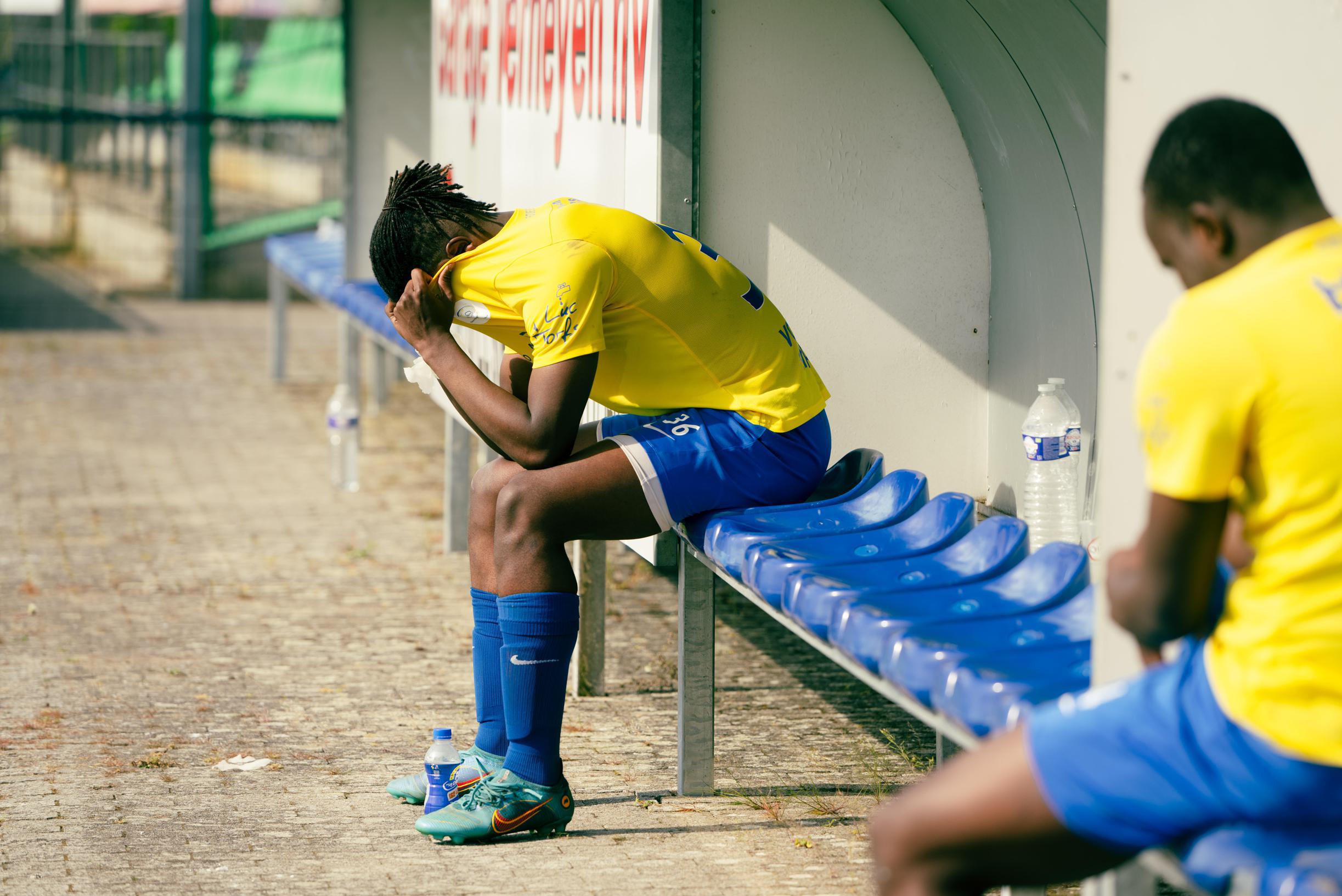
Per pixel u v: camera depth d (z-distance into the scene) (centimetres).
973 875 762
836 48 1636
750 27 1609
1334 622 671
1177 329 696
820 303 1692
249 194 6253
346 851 1320
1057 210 1588
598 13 1761
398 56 3497
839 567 1164
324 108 6312
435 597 2256
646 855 1307
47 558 2452
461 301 1319
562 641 1299
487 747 1384
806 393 1366
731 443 1325
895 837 769
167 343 4922
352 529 2680
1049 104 1535
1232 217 718
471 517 1370
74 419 3638
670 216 1595
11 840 1343
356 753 1591
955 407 1750
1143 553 712
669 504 1298
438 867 1281
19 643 1991
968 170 1694
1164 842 719
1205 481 685
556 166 1950
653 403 1368
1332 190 911
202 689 1811
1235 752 685
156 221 6375
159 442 3409
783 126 1641
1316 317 680
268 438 3478
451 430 2497
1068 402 1577
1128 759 709
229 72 6250
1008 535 1155
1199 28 837
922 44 1636
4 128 6988
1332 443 669
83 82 6719
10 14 7150
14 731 1652
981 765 750
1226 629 707
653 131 1588
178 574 2367
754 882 1250
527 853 1314
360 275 3506
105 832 1365
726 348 1330
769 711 1739
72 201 6650
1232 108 728
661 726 1688
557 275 1244
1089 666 920
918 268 1712
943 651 933
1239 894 677
